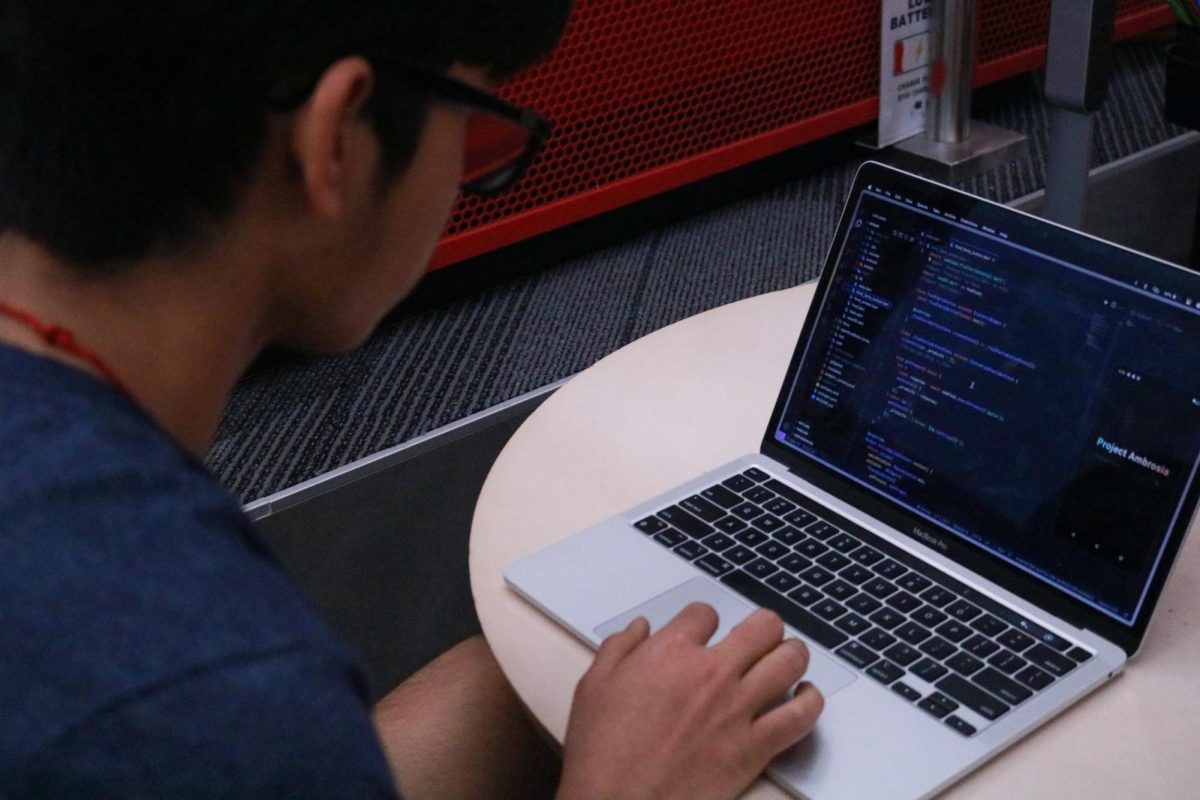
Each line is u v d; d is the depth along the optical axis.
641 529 0.88
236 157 0.48
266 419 1.72
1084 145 1.29
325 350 0.61
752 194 2.31
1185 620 0.79
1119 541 0.77
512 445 0.99
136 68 0.46
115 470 0.44
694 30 2.01
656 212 2.19
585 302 1.98
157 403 0.51
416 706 1.00
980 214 0.87
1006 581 0.81
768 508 0.90
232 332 0.53
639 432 1.00
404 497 1.58
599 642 0.78
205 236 0.49
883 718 0.72
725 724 0.68
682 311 1.94
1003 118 2.41
